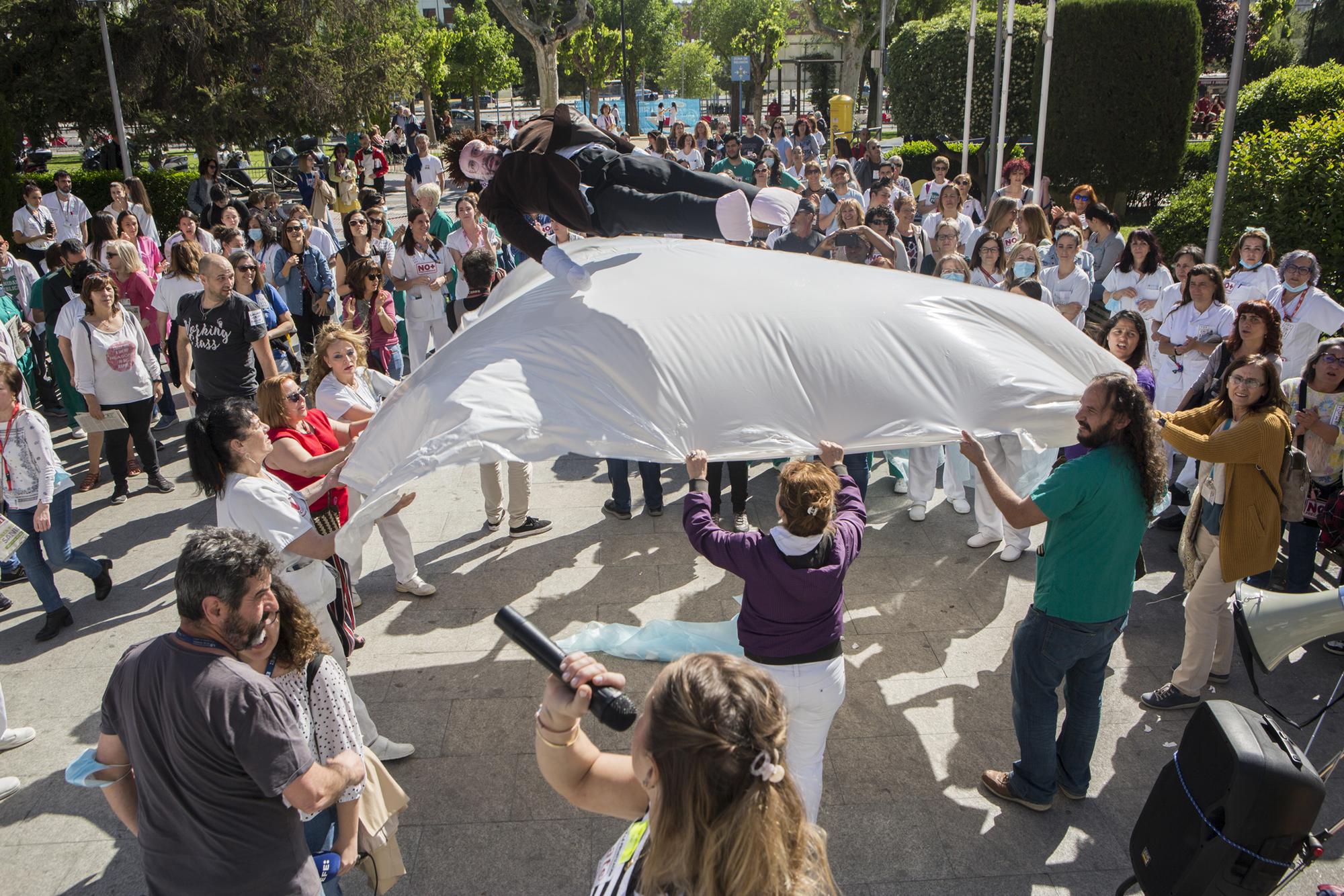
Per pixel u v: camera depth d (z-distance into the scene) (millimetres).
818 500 3203
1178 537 6367
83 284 6848
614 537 6570
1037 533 6570
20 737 4520
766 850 1422
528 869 3709
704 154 20500
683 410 3711
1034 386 3990
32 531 5281
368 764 3074
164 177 18922
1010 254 7703
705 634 5141
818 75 44719
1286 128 15250
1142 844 3205
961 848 3773
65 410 9039
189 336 6559
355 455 3898
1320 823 3867
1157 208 17906
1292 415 5133
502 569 6125
